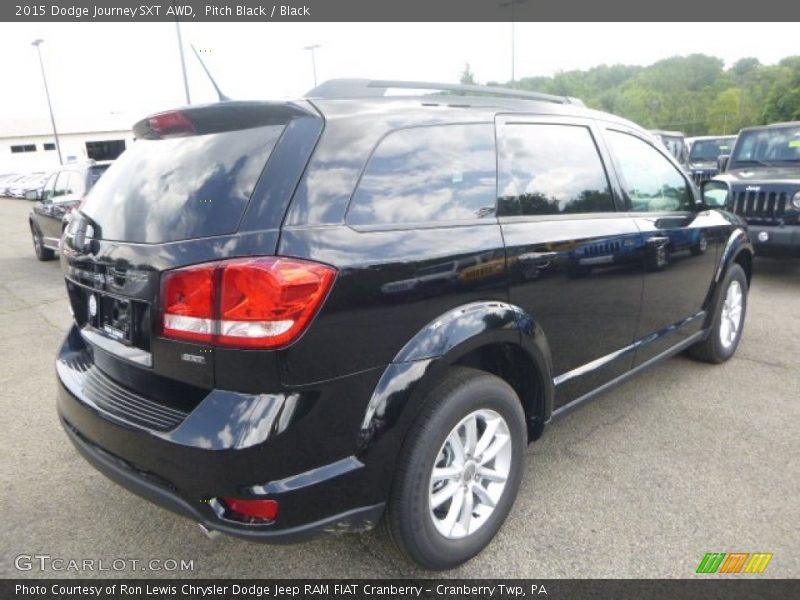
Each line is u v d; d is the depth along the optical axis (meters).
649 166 3.60
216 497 1.88
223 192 1.95
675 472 3.05
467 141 2.48
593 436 3.45
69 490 2.96
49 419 3.77
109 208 2.29
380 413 2.02
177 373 1.96
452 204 2.35
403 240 2.10
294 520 1.92
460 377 2.28
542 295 2.61
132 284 2.04
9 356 5.04
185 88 13.20
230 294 1.81
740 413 3.72
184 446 1.86
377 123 2.19
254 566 2.43
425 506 2.18
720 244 4.12
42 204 9.88
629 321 3.26
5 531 2.64
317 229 1.92
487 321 2.29
